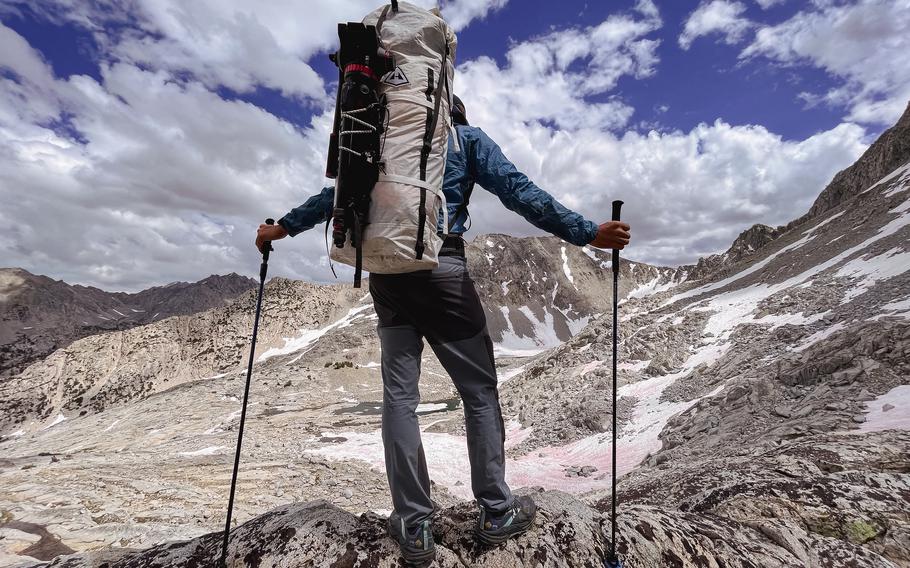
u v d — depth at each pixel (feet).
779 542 9.99
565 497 9.60
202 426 171.12
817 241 172.76
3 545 35.68
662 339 117.91
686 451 52.24
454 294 7.52
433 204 6.93
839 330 68.44
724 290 164.96
